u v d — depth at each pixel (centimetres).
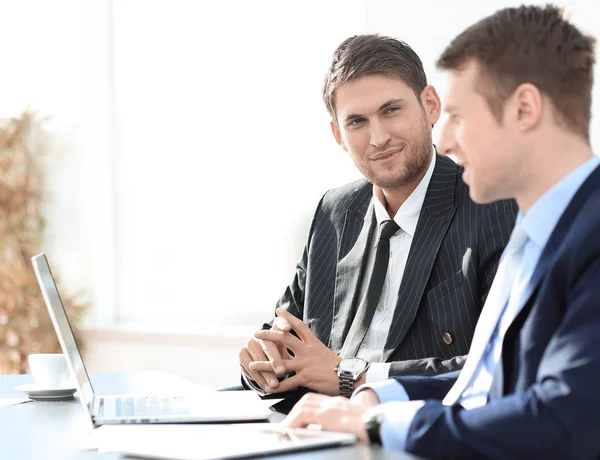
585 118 121
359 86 203
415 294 197
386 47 204
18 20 511
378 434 118
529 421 103
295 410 133
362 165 208
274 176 457
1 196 491
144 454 116
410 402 121
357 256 216
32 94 508
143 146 493
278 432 126
